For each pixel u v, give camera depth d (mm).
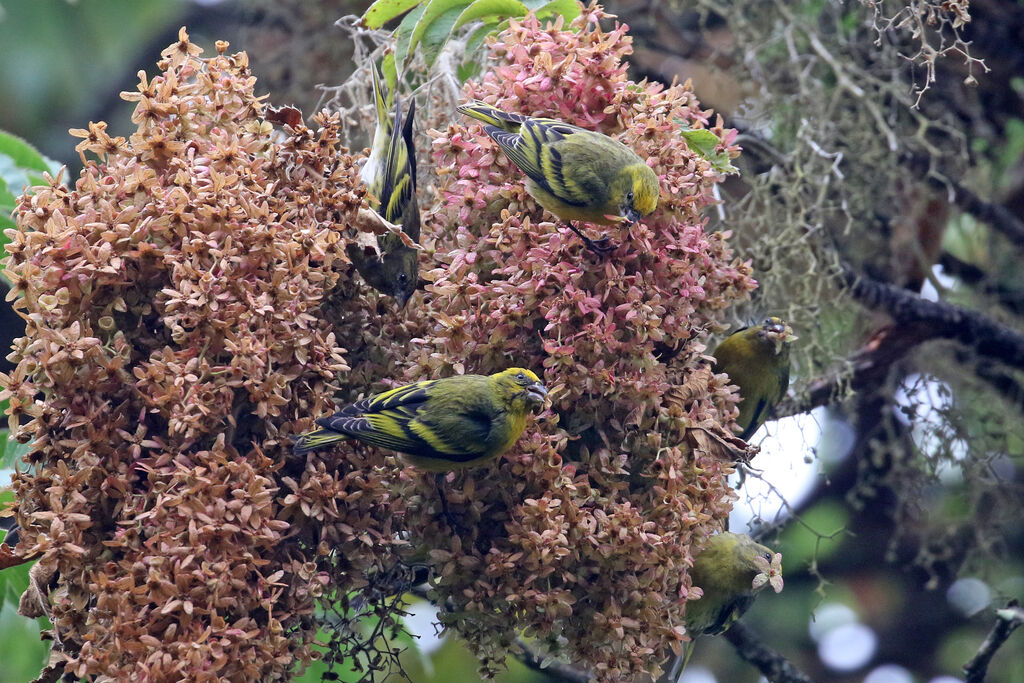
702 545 6891
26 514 6320
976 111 11766
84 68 17266
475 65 8789
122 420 6285
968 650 15914
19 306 6340
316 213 6871
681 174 7258
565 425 6902
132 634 5879
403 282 6918
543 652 7055
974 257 12500
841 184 10625
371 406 6484
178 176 6441
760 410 9727
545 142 6965
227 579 5984
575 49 7344
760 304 10812
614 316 6762
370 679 6852
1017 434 11414
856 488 11227
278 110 7254
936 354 11414
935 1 8523
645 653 6598
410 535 6863
